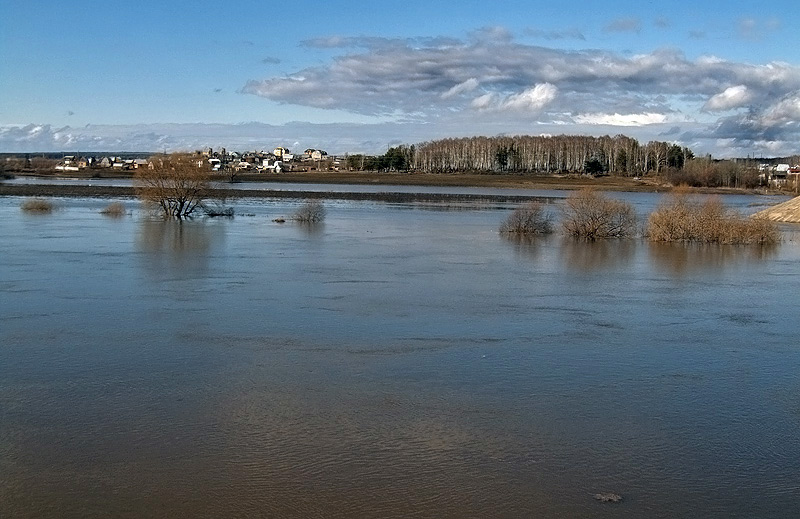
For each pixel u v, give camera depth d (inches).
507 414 580.7
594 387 651.5
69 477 460.8
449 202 3619.6
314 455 497.0
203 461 485.1
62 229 1881.2
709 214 1905.8
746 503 443.8
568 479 470.6
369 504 433.1
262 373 670.5
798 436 547.8
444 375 675.4
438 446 516.4
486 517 422.0
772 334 855.7
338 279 1171.3
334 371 679.7
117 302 955.3
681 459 503.8
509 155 7332.7
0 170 5654.5
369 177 6456.7
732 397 632.4
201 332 810.8
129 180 5590.6
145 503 430.0
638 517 425.1
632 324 893.8
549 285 1162.6
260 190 4320.9
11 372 662.5
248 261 1355.8
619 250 1675.7
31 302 948.0
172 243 1620.3
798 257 1579.7
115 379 647.1
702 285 1189.1
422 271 1283.2
